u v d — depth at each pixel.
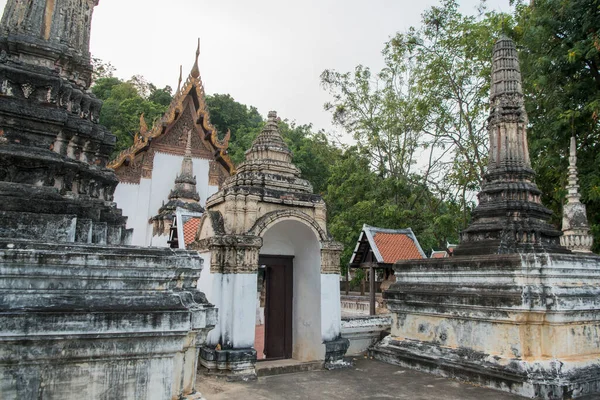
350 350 14.69
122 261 5.14
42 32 6.56
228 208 12.36
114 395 4.85
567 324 10.23
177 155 34.06
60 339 4.54
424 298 12.66
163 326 5.07
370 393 10.04
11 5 6.83
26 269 4.64
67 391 4.63
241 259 11.73
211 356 11.20
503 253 12.04
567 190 17.91
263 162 13.66
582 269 10.70
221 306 11.56
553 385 9.30
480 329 11.09
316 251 13.41
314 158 46.09
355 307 25.78
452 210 27.64
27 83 6.00
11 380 4.41
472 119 26.03
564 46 18.81
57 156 5.99
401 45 28.38
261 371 11.80
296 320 13.80
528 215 13.12
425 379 11.33
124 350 4.90
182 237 15.84
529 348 10.12
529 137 20.53
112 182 7.43
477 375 10.66
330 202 34.19
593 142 19.05
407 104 30.78
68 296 4.78
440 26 26.75
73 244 4.98
